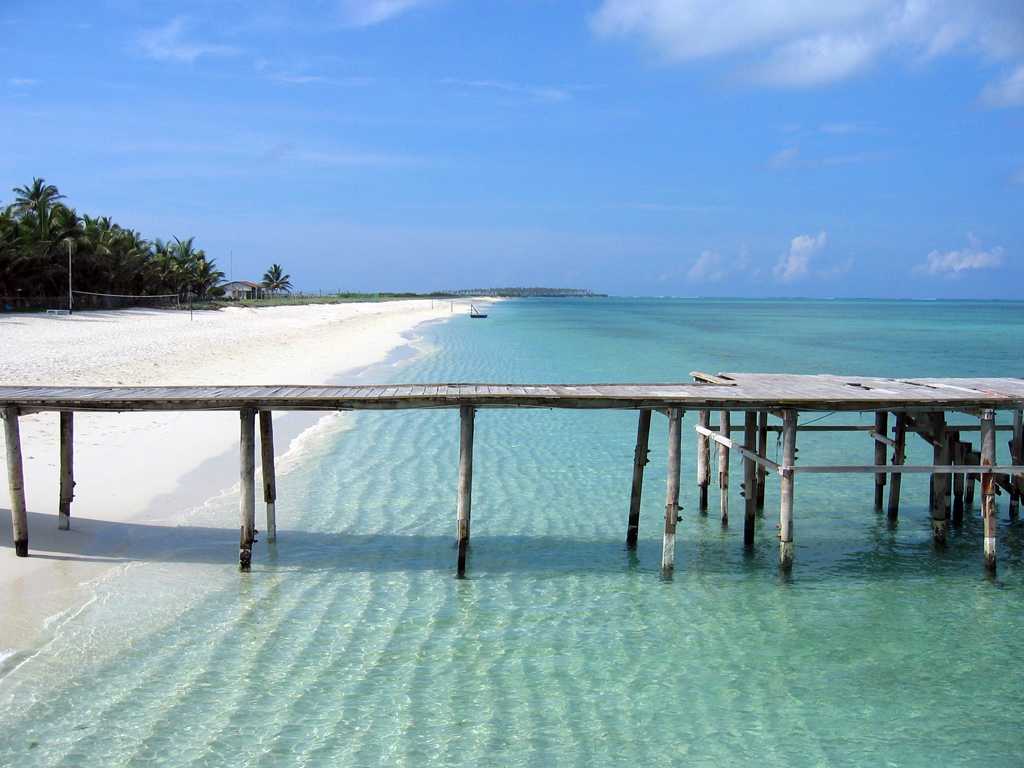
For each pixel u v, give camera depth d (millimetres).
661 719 7840
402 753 7078
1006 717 8055
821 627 10070
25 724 7262
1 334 42594
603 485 16688
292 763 6863
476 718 7703
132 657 8594
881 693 8477
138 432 19250
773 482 17453
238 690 8031
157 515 13391
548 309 195125
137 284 86250
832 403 11281
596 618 10180
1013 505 14773
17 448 10930
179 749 6988
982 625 10203
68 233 67438
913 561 12508
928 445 21547
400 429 22344
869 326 100438
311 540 12766
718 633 9836
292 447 19594
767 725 7801
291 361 37250
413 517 14164
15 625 9078
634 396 11297
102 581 10547
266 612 9953
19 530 11031
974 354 52812
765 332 83250
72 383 24094
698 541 13320
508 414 25188
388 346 52438
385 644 9203
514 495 15797
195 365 32250
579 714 7867
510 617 10102
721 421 14430
